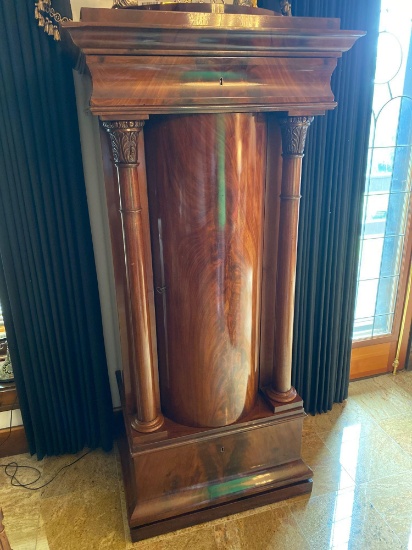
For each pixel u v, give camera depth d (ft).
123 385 6.09
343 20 5.86
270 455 5.92
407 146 7.61
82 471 6.68
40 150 5.47
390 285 8.53
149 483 5.41
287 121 4.81
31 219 5.70
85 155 6.05
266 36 4.09
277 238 5.59
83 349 6.50
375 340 8.69
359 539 5.45
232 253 4.94
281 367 5.82
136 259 4.72
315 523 5.67
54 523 5.79
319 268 7.01
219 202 4.69
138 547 5.40
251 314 5.40
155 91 4.14
